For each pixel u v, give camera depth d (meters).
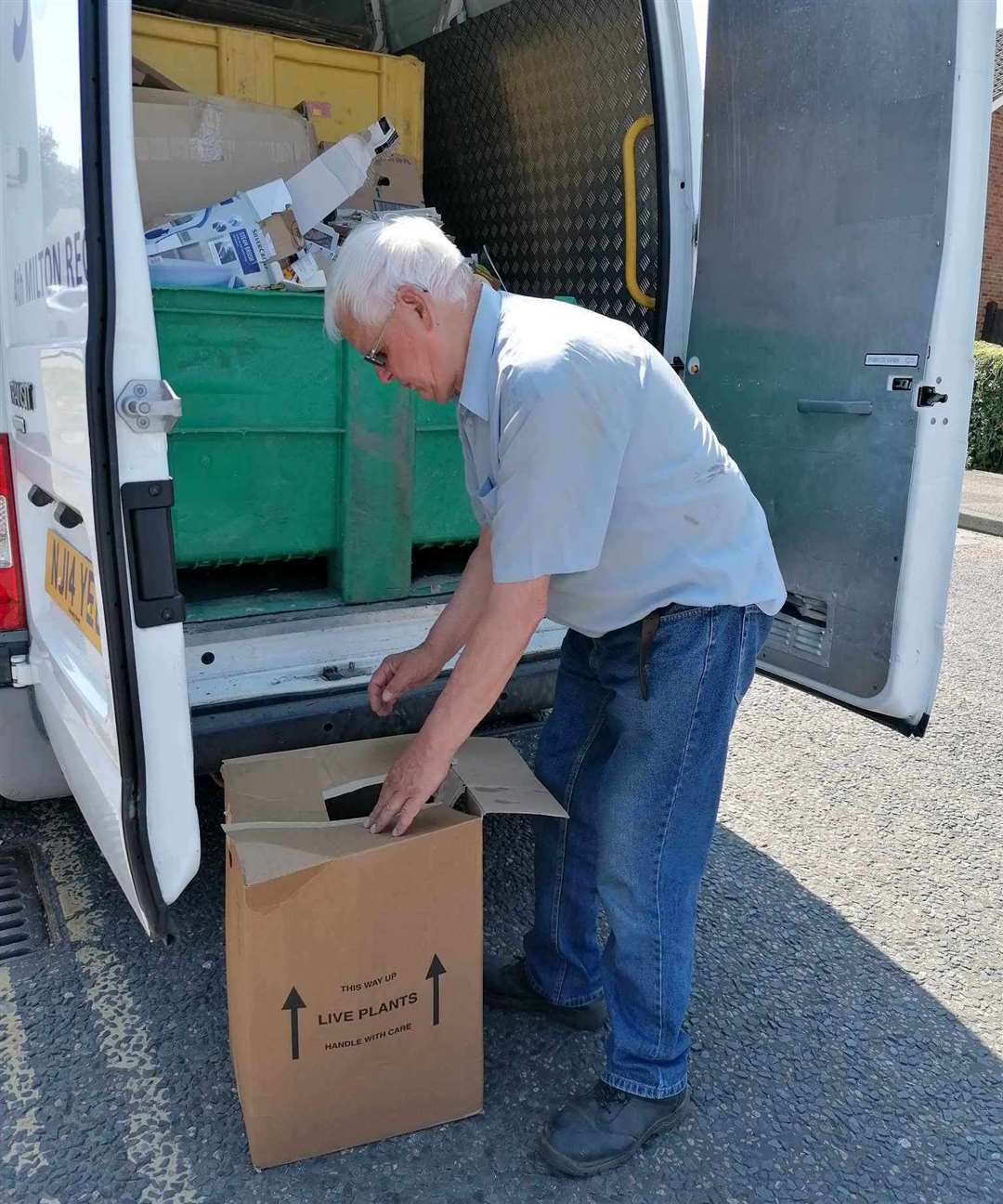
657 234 2.87
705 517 1.70
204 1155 1.84
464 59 3.48
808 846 3.01
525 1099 2.00
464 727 1.64
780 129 2.52
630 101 2.87
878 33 2.27
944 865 2.94
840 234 2.43
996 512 7.62
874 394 2.42
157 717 1.62
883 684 2.52
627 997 1.87
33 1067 2.02
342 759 1.89
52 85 1.63
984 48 2.15
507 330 1.56
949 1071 2.16
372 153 2.72
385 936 1.70
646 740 1.75
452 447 2.61
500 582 1.55
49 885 2.58
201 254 2.45
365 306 1.56
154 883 1.69
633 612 1.72
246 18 3.50
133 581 1.55
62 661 1.97
